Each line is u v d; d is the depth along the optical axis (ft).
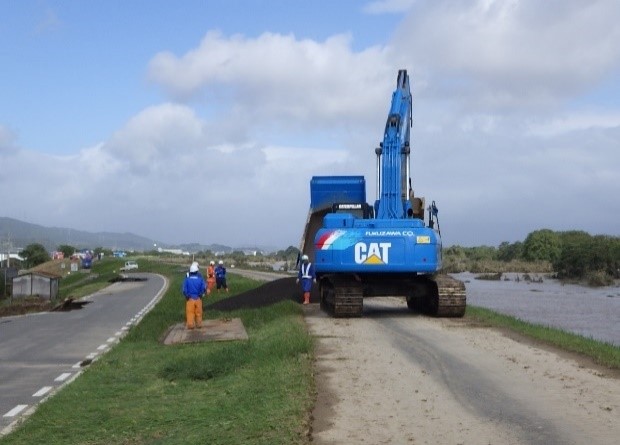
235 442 26.48
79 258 464.65
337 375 39.09
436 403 32.24
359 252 68.33
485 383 36.65
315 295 93.35
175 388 39.34
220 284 140.36
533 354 46.06
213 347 55.06
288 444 25.73
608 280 200.34
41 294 164.96
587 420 28.94
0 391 41.93
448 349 48.49
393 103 75.10
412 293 73.46
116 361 50.52
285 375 38.19
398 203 72.59
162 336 65.87
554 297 148.87
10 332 78.23
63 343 66.74
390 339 53.98
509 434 26.99
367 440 26.30
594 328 92.79
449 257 341.00
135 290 180.45
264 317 73.87
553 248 312.91
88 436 29.71
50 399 37.45
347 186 82.33
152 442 28.17
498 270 274.57
